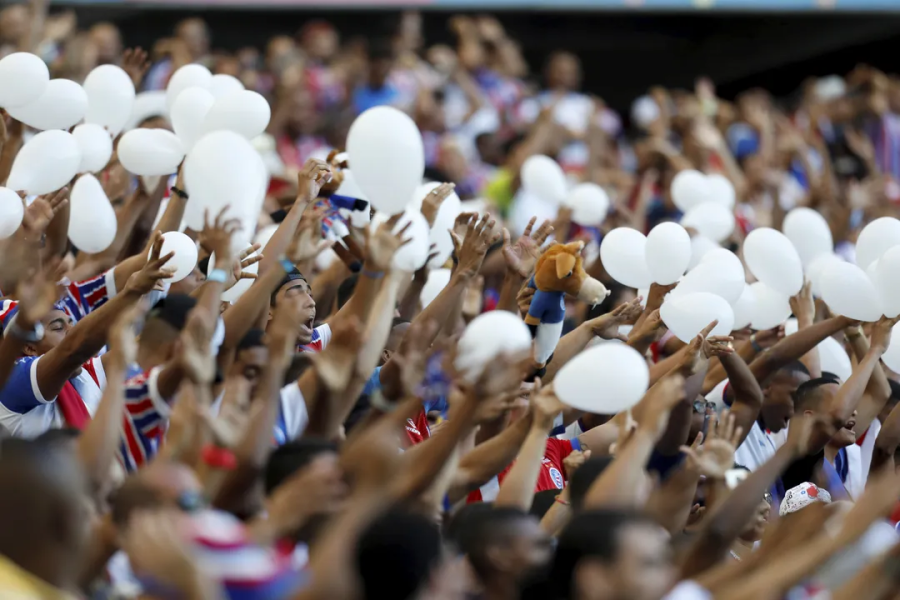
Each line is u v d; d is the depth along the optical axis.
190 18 41.66
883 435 16.09
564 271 13.91
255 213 13.13
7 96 15.62
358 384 11.91
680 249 15.68
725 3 40.38
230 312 13.01
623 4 39.62
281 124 31.80
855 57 46.91
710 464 12.14
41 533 7.79
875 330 15.58
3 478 7.88
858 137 37.81
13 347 12.43
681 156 32.84
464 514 10.78
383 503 8.98
